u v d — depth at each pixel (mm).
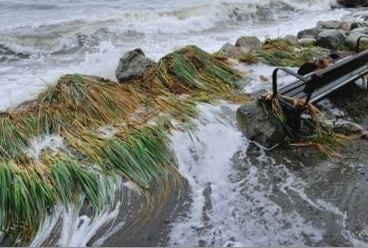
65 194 4277
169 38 11328
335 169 4715
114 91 6156
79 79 6301
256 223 3975
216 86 6773
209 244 3744
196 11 13375
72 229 3949
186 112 5855
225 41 10992
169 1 15836
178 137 5270
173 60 7004
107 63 8383
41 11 14070
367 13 13117
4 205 4035
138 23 12039
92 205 4234
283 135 5141
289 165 4809
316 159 4891
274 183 4520
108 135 5266
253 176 4648
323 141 5148
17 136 5145
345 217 3998
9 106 6414
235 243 3719
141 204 4277
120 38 11062
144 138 4996
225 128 5570
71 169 4504
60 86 6176
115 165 4711
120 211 4180
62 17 13094
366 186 4430
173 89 6621
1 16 13242
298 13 15070
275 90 5191
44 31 10805
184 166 4859
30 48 10000
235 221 4012
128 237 3857
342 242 3703
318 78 4840
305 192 4367
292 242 3727
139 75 6953
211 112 5973
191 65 6992
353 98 6289
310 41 9234
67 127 5438
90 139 5117
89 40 10750
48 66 8938
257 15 14266
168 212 4160
